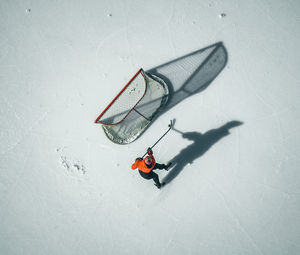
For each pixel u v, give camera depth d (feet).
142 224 13.87
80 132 16.35
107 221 14.11
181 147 15.44
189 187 14.48
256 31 18.13
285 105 15.72
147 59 18.12
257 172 14.29
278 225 13.11
